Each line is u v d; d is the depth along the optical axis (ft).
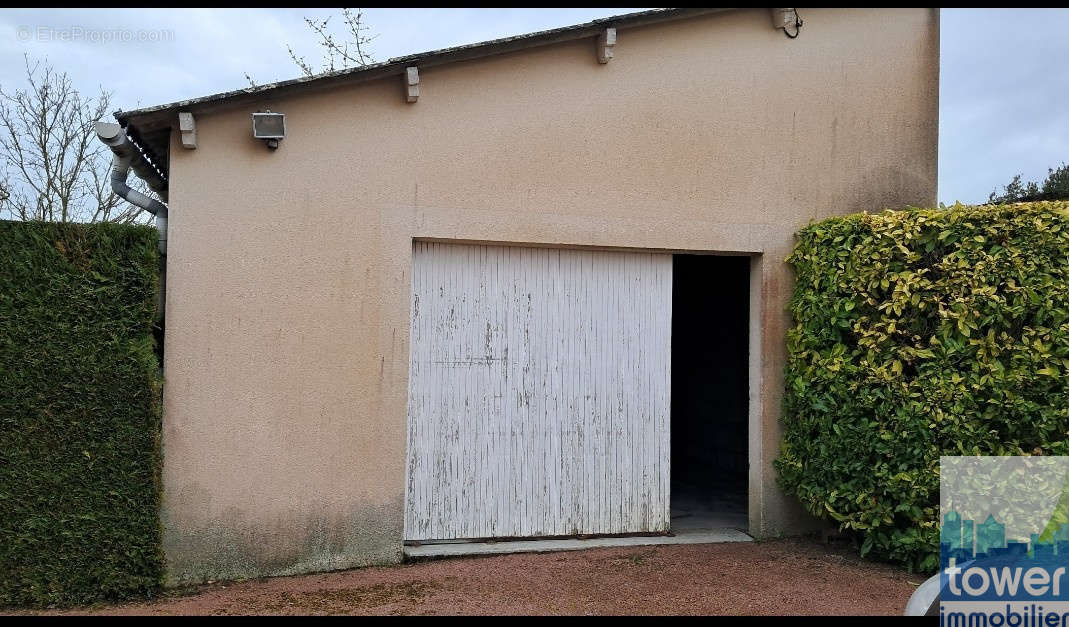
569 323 19.71
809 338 19.48
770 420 20.42
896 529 17.69
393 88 17.84
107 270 15.53
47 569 15.23
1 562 15.01
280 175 17.13
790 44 20.84
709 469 31.32
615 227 19.29
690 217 19.84
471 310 19.02
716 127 20.13
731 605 15.33
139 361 15.60
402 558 17.88
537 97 18.79
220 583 16.65
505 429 19.25
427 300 18.69
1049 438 15.89
